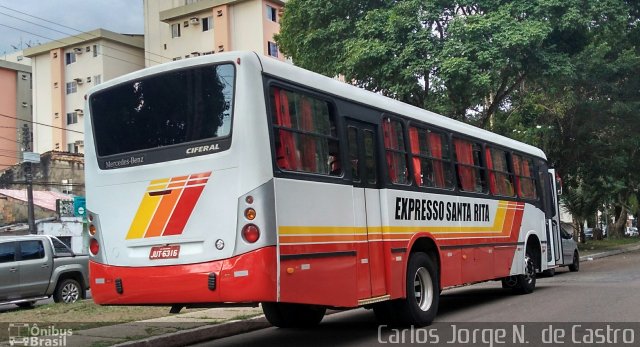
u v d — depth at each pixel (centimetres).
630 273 1719
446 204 987
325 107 744
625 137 2769
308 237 671
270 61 673
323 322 1016
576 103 2631
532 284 1313
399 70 1866
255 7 4325
